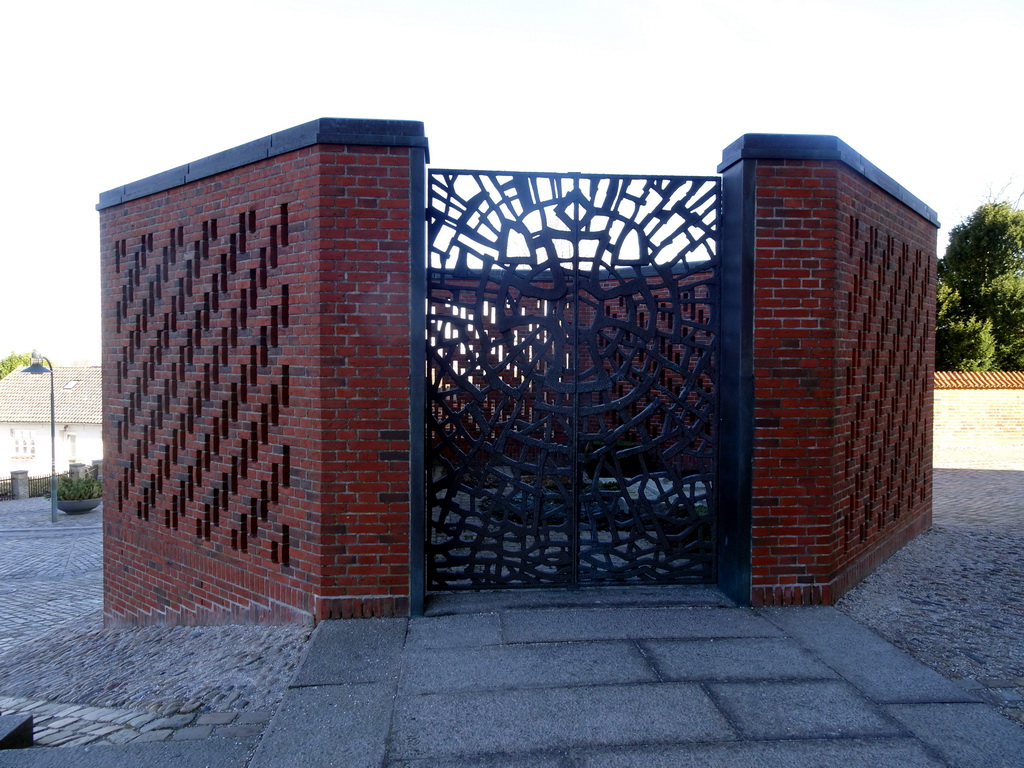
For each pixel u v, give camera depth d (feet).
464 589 17.12
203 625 19.30
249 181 17.22
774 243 15.98
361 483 15.61
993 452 61.11
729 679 12.76
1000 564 21.25
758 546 16.22
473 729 11.07
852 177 17.12
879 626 15.65
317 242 15.40
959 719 11.39
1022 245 83.71
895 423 21.67
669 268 17.11
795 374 16.11
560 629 15.01
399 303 15.53
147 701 13.73
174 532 20.36
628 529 17.56
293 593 16.35
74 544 58.18
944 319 85.10
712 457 17.40
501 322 16.93
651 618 15.62
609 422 28.40
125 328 22.20
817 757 10.30
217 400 18.58
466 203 16.58
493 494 17.16
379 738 10.83
